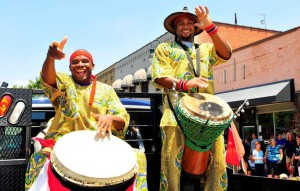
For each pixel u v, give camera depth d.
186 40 2.77
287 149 10.68
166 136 2.47
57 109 2.51
